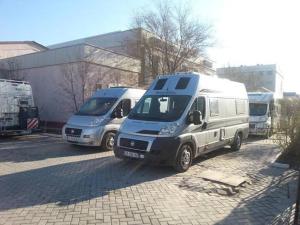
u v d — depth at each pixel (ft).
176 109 30.99
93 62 71.92
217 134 36.37
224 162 34.81
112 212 19.38
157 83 34.53
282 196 23.38
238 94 43.16
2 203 20.62
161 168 30.78
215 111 35.78
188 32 90.74
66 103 72.84
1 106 51.67
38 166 31.35
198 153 32.60
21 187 24.13
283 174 29.71
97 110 42.68
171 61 91.09
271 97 62.08
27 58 81.66
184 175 28.50
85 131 39.99
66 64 72.59
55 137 55.16
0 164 32.12
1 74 85.10
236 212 20.03
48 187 24.21
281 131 38.09
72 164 32.45
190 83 32.86
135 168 30.76
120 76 80.18
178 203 21.25
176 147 28.81
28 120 54.13
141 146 29.09
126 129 30.91
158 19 90.84
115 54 78.43
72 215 18.81
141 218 18.62
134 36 92.02
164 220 18.47
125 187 24.50
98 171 29.50
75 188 24.02
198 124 31.35
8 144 46.09
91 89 70.38
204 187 24.79
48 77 76.89
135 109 33.42
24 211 19.31
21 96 55.01
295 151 36.52
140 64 89.30
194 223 18.21
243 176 28.43
